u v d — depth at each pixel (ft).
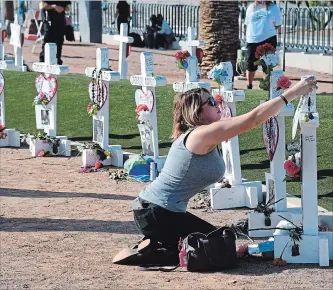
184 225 32.24
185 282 30.37
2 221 39.99
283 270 31.89
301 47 106.01
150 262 32.65
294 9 107.45
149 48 123.65
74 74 83.82
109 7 142.31
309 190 32.83
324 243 32.37
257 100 63.26
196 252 31.48
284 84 36.19
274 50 39.93
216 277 31.04
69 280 30.73
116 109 66.49
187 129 32.27
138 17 136.67
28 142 61.57
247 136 54.95
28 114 69.87
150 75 50.49
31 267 32.48
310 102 32.30
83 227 38.73
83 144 58.29
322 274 31.40
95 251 34.73
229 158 43.11
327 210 39.42
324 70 99.04
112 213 41.45
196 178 31.71
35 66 59.16
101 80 53.67
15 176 51.03
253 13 74.59
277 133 36.94
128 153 54.39
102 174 51.24
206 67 87.92
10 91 77.00
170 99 66.54
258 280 30.58
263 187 43.83
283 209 37.29
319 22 104.99
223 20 87.66
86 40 136.67
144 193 32.55
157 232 32.19
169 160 32.09
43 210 42.22
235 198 42.19
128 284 30.19
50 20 86.48
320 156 48.98
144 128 51.37
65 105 69.77
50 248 35.24
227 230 32.32
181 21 126.82
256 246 33.58
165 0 141.28
